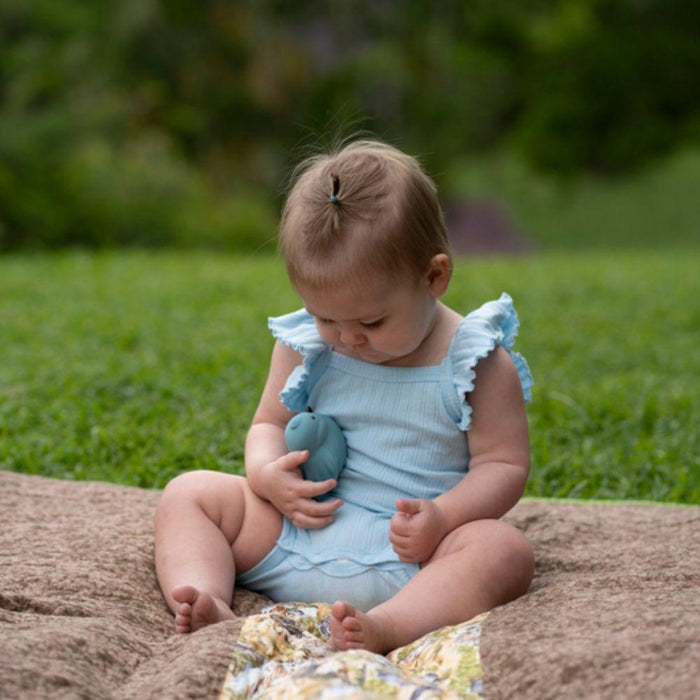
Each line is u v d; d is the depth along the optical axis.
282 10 33.28
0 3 28.98
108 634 3.06
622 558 3.88
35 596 3.38
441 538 3.46
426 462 3.73
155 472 5.46
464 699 2.69
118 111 26.92
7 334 9.71
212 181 28.72
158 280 13.88
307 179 3.66
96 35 29.45
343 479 3.78
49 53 28.25
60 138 24.25
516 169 36.66
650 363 8.84
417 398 3.73
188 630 3.21
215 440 6.02
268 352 8.78
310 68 32.59
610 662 2.64
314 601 3.58
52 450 5.91
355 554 3.55
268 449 3.86
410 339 3.55
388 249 3.41
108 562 3.71
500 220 33.75
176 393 7.26
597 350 9.21
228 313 11.05
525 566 3.41
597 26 38.00
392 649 3.16
